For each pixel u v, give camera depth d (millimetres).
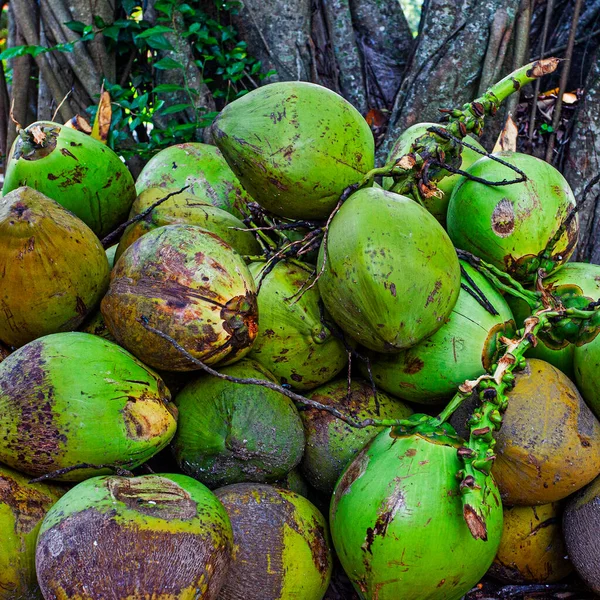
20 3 4164
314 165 2273
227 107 2414
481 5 3723
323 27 4164
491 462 2031
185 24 4102
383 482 2021
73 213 2607
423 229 2184
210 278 2209
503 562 2408
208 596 1813
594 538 2168
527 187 2502
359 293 2145
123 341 2271
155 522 1797
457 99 3789
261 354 2457
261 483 2314
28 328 2320
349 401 2521
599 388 2277
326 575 2213
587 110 3691
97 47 4148
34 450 1997
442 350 2383
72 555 1728
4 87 4527
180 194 2832
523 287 2646
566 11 4070
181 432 2324
